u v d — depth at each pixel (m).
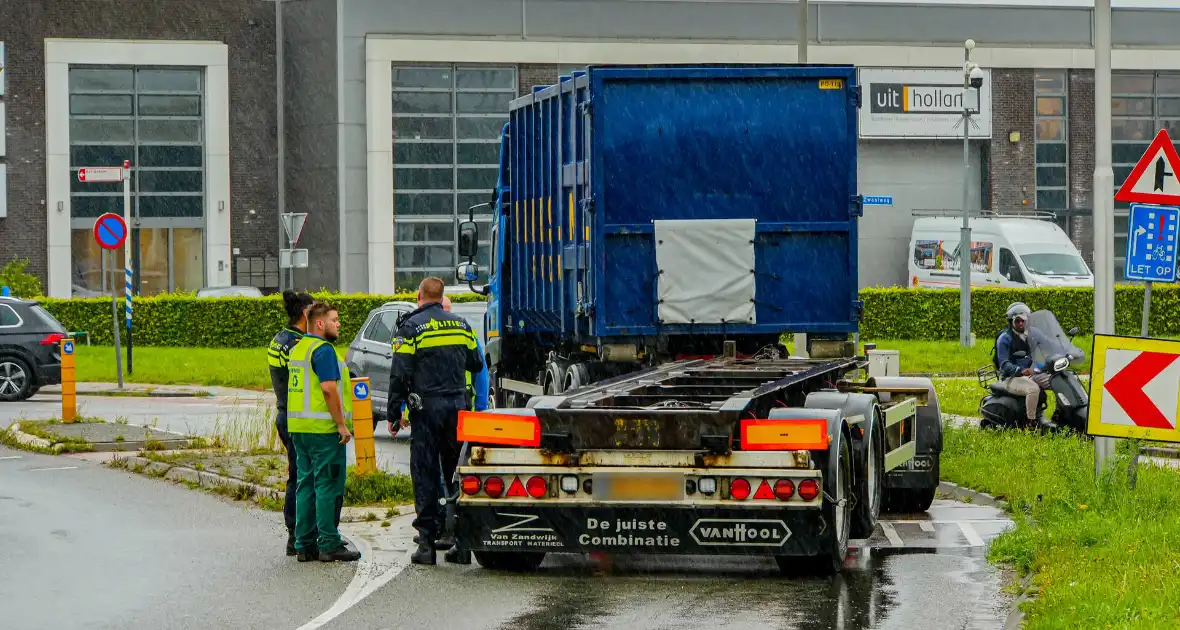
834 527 22.27
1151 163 30.25
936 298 86.94
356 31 118.00
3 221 119.94
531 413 22.80
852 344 33.69
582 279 34.06
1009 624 19.27
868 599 21.25
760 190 33.09
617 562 24.66
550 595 21.80
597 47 119.81
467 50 118.56
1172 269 30.50
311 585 22.78
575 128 34.50
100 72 121.38
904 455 28.70
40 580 23.27
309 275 120.88
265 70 122.75
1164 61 125.38
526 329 41.19
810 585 22.41
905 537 26.84
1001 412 40.34
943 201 122.88
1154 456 37.34
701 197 33.03
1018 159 123.38
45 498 32.50
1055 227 97.06
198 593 22.19
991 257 96.12
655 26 120.44
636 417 22.22
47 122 120.25
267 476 33.78
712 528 22.19
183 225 122.38
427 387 24.91
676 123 32.97
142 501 32.06
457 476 22.84
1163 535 23.25
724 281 33.03
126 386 65.81
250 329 87.75
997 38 122.88
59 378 58.84
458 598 21.66
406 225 118.62
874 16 121.19
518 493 22.52
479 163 119.50
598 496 22.30
